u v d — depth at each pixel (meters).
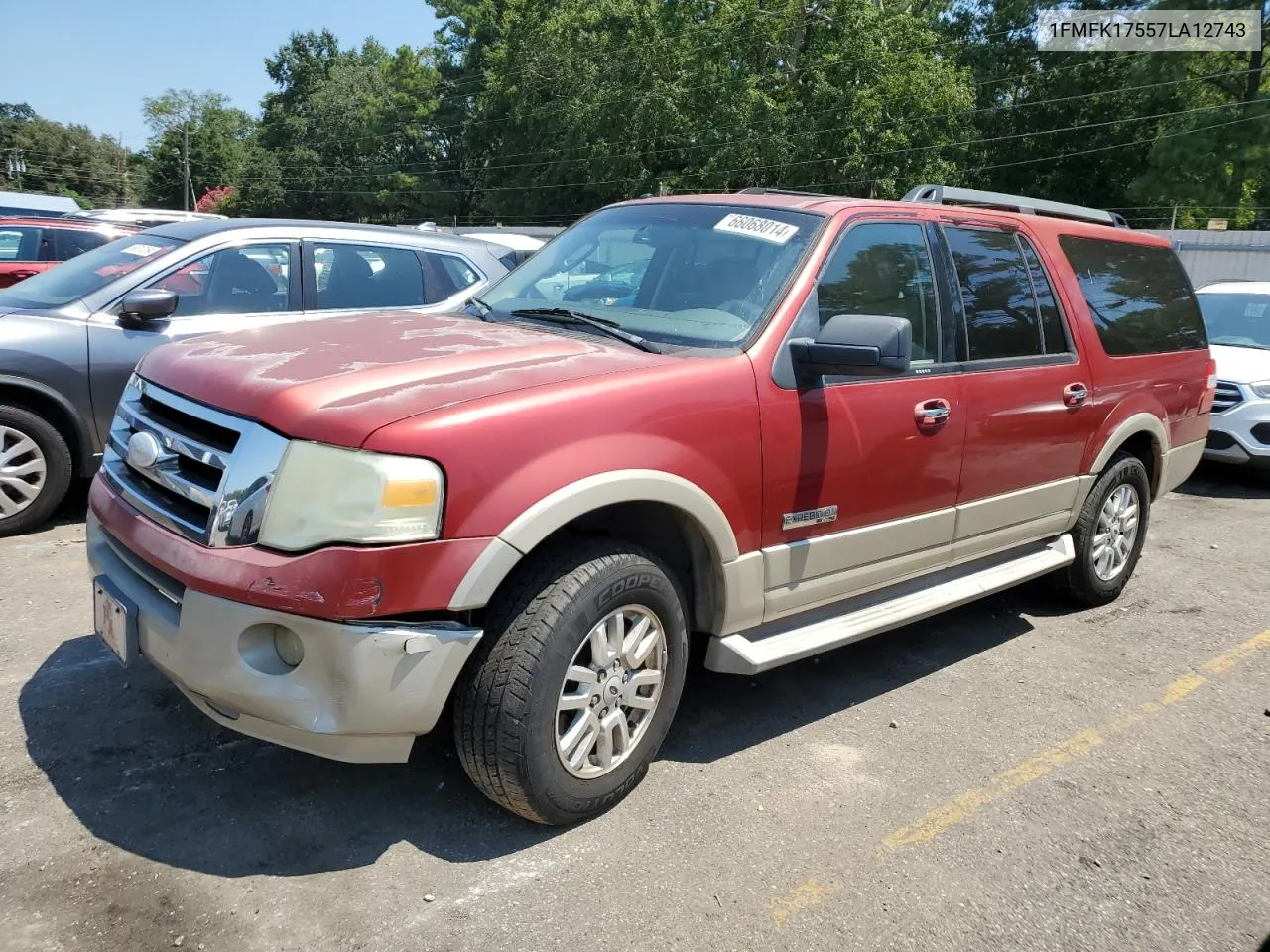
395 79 69.12
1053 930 2.79
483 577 2.68
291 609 2.55
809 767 3.59
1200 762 3.83
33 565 5.15
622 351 3.34
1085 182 46.12
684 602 3.34
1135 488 5.47
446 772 3.37
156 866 2.78
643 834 3.10
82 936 2.49
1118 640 5.09
